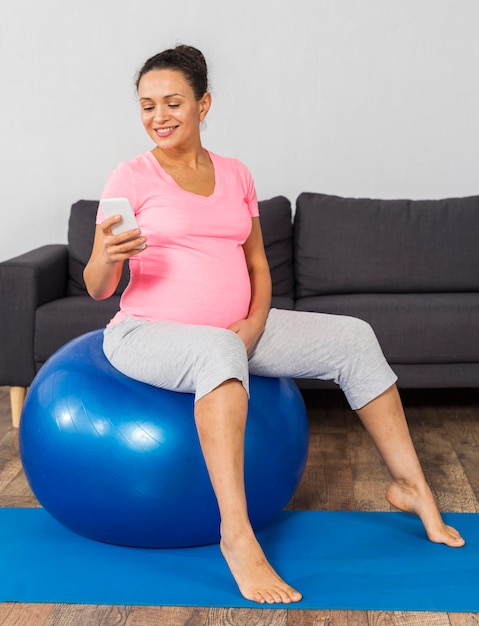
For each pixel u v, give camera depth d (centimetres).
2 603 196
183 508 209
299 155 404
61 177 408
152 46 396
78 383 215
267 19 393
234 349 200
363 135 400
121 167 221
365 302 333
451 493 261
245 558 196
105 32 396
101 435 207
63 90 401
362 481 271
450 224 368
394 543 224
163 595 198
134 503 209
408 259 364
